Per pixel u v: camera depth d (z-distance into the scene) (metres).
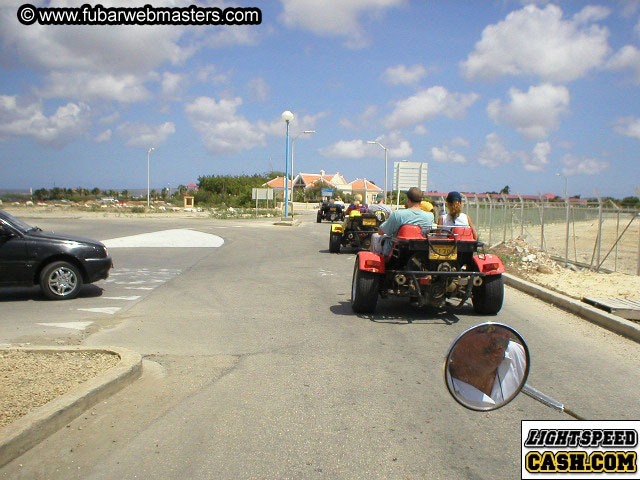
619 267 14.52
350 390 5.28
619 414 4.73
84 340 7.05
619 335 7.59
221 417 4.61
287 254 18.28
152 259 16.61
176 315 8.66
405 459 3.90
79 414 4.57
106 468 3.73
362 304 8.58
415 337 7.35
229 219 44.75
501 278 8.55
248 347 6.79
